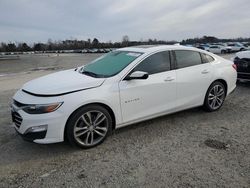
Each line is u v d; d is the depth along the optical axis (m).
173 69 5.16
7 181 3.36
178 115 5.78
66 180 3.37
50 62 33.78
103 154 4.05
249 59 8.29
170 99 5.11
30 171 3.59
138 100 4.64
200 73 5.54
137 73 4.42
